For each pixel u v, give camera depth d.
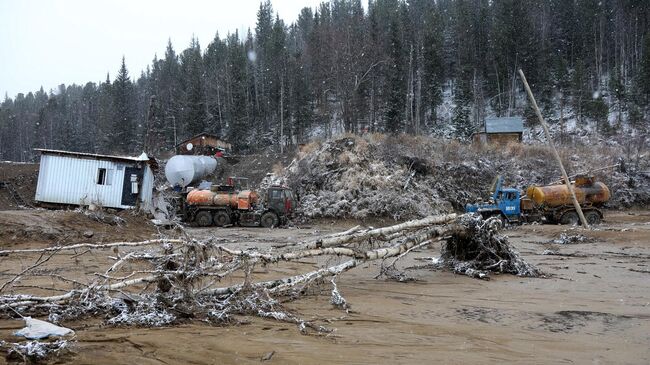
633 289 8.48
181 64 75.62
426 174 30.00
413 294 7.89
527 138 47.62
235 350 4.39
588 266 11.48
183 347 4.41
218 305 6.05
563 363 4.33
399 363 4.18
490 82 57.38
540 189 24.50
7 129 85.75
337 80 43.84
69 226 14.20
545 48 58.09
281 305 6.58
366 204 26.03
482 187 30.11
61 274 8.56
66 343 4.27
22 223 13.24
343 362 4.16
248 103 56.97
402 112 50.97
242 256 6.81
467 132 49.47
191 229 23.34
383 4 72.62
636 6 60.44
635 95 49.69
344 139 31.45
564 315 6.40
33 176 29.50
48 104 93.19
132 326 5.16
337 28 49.47
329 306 6.78
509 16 57.69
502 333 5.41
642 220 25.55
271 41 64.25
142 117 68.19
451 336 5.22
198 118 54.06
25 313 5.54
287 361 4.12
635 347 4.91
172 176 30.33
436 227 10.42
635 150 35.53
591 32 61.75
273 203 25.11
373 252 8.91
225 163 37.91
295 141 52.06
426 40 55.94
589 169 31.44
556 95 56.19
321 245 8.48
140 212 20.16
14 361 3.86
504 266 10.26
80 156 22.67
